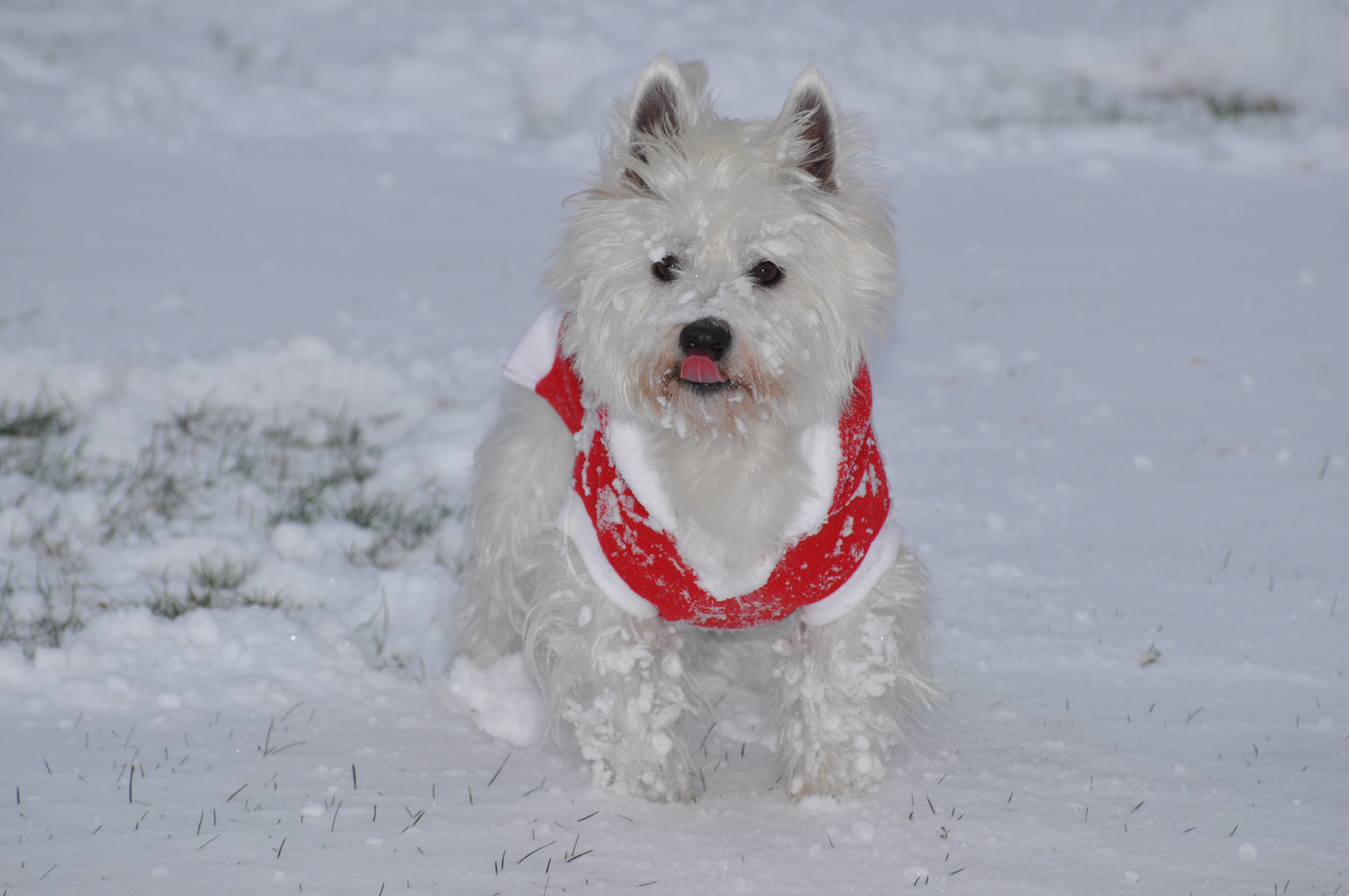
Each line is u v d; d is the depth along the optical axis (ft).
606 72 50.14
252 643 15.37
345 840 11.37
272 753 13.07
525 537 15.14
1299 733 13.38
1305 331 27.91
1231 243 35.47
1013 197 41.16
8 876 10.51
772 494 12.03
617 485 12.40
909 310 29.53
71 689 14.12
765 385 11.85
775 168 12.37
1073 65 55.52
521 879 10.85
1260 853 11.25
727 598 12.37
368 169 42.55
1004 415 23.48
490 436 15.85
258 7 57.36
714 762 13.64
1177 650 15.20
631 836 11.73
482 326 28.04
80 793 12.01
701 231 11.93
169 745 13.15
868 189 12.70
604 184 12.68
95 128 44.24
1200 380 25.08
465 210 38.47
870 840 11.60
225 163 42.09
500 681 15.11
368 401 24.23
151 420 22.63
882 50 53.52
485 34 53.36
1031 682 14.62
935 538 18.45
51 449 21.29
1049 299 30.37
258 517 19.66
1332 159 46.39
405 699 14.62
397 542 19.19
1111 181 43.47
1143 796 12.24
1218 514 19.19
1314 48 54.44
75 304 27.73
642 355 11.96
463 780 12.78
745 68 50.26
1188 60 55.26
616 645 12.65
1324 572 17.19
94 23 54.03
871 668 12.57
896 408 23.80
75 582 17.17
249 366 24.29
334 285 30.45
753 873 11.06
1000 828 11.76
